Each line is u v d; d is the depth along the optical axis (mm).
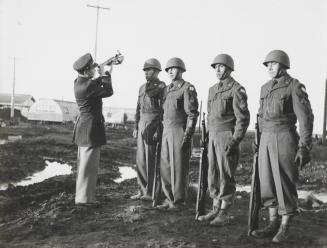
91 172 6164
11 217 5754
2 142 20141
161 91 6469
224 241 4512
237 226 5148
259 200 4703
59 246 4355
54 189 7980
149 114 6527
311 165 14195
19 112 50844
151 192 6660
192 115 5586
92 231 4938
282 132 4492
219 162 5168
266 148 4574
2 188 8906
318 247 4340
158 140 6195
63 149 18891
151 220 5391
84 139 6066
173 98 5812
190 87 5723
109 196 7168
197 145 19750
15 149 17344
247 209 6324
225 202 5195
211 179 5348
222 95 5145
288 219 4527
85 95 6012
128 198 6988
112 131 40094
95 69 6223
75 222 5328
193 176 11438
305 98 4348
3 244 4445
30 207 6445
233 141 4867
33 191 7680
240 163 15750
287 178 4500
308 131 4238
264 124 4656
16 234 4836
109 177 11266
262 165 4629
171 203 5941
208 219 5316
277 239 4445
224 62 5129
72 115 52469
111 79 6250
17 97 67500
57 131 32219
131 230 4938
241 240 4531
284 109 4500
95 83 6043
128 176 12094
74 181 8992
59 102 50562
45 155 16484
